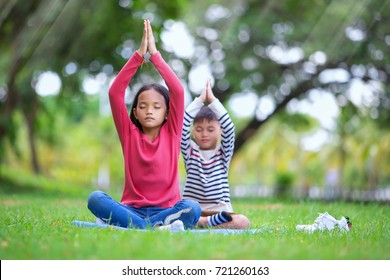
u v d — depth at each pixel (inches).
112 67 1100.5
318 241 334.3
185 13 1173.7
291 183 2036.2
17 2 1074.7
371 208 639.1
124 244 295.1
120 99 386.9
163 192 382.6
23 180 1295.5
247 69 1170.0
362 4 1048.8
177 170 390.0
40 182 1320.1
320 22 1101.1
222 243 304.5
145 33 386.0
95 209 373.4
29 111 1230.9
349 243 329.7
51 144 1667.1
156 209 378.9
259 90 1185.4
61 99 1195.3
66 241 306.5
